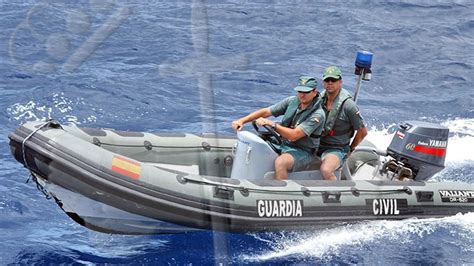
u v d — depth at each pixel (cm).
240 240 1118
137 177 1077
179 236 1131
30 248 1067
